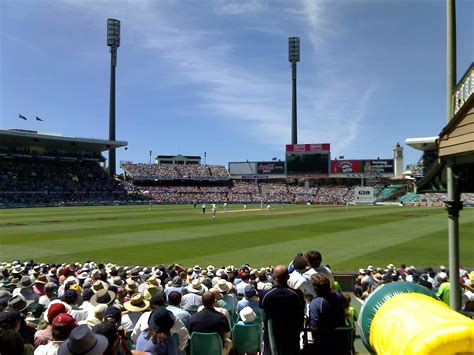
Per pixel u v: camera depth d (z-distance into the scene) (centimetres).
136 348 642
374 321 568
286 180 13762
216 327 744
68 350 475
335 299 620
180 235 3519
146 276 1498
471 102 758
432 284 1253
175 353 644
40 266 1764
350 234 3584
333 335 612
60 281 1413
